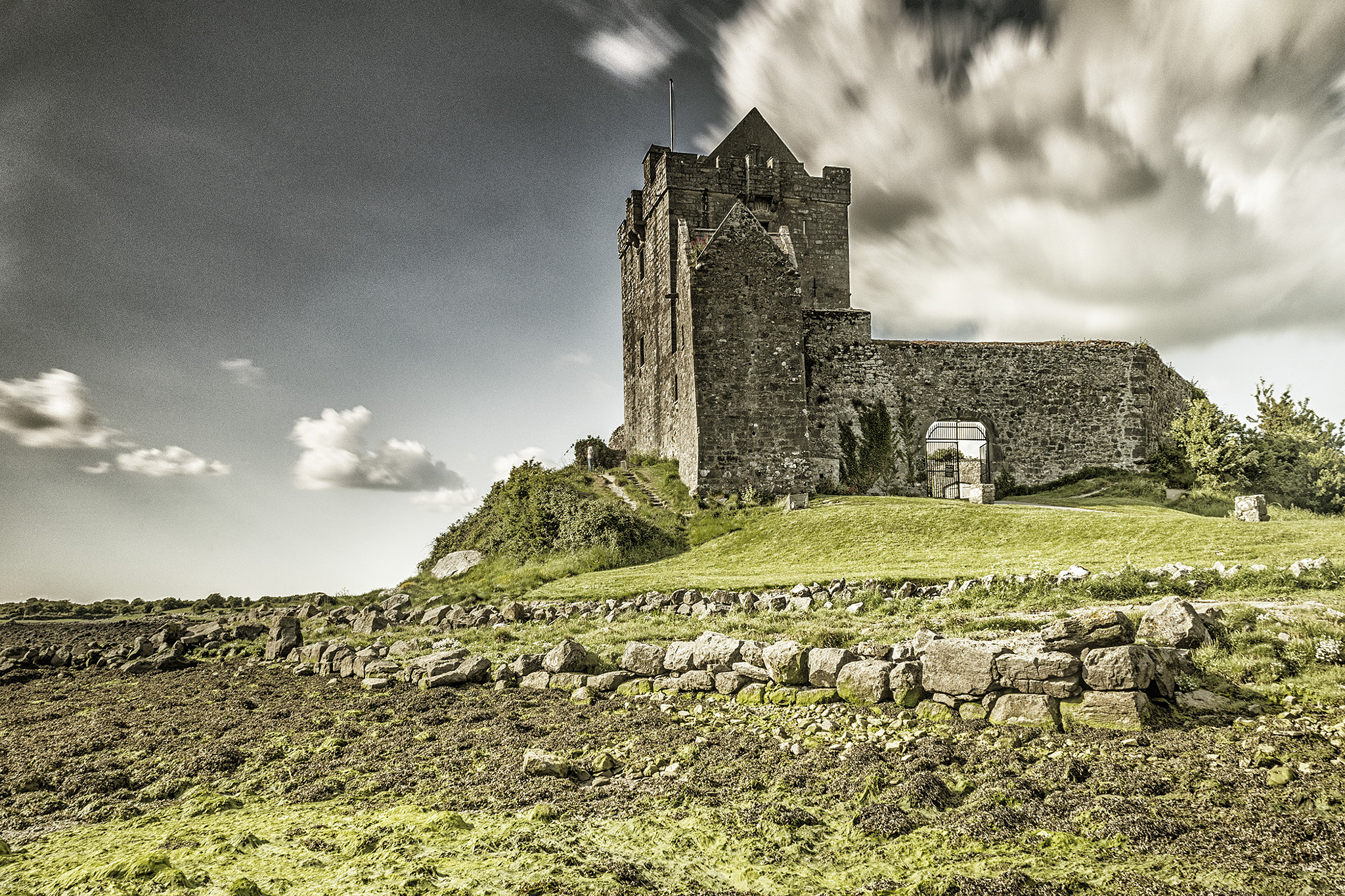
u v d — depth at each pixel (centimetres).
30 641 2583
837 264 4412
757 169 4203
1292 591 1375
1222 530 2098
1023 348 3950
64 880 554
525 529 3312
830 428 3828
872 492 3822
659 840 657
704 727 1002
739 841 654
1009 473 3862
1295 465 3338
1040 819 668
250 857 613
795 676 1073
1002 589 1689
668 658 1220
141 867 559
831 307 4366
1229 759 761
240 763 990
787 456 3462
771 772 829
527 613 2130
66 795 891
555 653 1313
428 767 906
